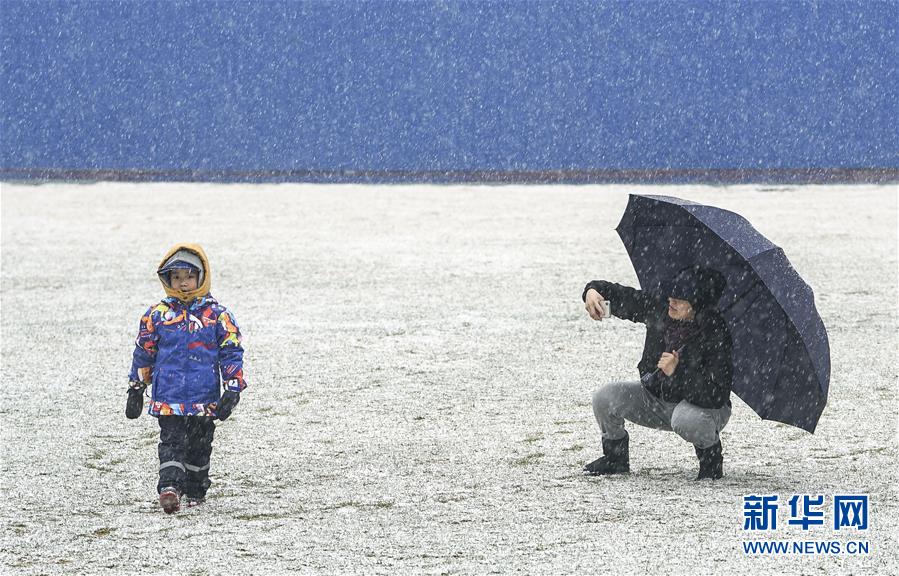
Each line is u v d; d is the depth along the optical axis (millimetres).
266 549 14789
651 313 18078
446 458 20000
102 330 33656
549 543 14891
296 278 44344
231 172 104875
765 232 58750
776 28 100125
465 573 13711
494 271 45875
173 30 104625
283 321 35062
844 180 92562
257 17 104438
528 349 30609
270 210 73000
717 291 17359
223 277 44719
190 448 16953
